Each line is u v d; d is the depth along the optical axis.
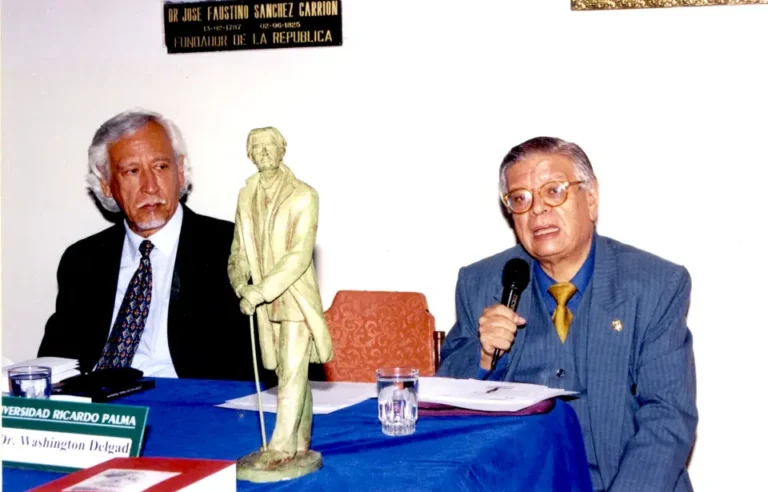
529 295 2.32
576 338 2.23
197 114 3.58
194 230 3.09
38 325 3.80
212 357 2.95
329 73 3.43
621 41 3.14
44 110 3.74
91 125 3.71
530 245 2.29
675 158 3.12
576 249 2.27
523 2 3.22
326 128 3.45
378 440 1.47
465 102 3.30
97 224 3.72
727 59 3.06
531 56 3.22
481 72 3.28
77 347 3.09
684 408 2.08
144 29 3.62
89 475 1.09
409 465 1.31
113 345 3.02
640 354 2.17
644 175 3.14
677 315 2.18
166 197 3.12
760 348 3.07
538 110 3.23
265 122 3.51
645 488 1.96
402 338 2.96
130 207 3.12
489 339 2.12
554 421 1.69
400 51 3.36
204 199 3.59
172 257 3.08
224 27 3.53
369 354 2.98
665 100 3.11
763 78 3.04
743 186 3.07
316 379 2.84
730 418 3.11
